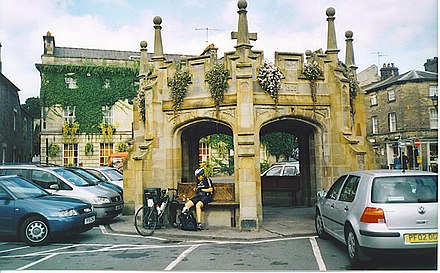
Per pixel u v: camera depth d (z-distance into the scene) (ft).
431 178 23.45
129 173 50.39
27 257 27.73
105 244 32.07
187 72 39.34
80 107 118.73
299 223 38.99
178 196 38.88
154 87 40.22
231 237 32.73
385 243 21.50
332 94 39.58
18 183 35.17
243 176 35.47
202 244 31.24
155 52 41.16
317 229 33.09
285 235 33.40
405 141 125.59
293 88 38.50
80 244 32.22
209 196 36.99
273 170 62.54
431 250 21.42
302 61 39.01
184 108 39.01
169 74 40.42
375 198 22.65
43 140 116.06
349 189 26.55
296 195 54.80
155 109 40.19
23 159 122.11
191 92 39.27
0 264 25.75
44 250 29.99
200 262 25.54
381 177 23.76
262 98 37.29
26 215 31.99
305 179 53.72
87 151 118.62
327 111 39.63
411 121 129.90
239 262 25.36
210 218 37.73
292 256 26.68
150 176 39.75
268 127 48.78
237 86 36.40
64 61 118.52
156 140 40.11
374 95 145.38
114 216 43.39
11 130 104.27
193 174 49.14
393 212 21.84
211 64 38.22
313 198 51.52
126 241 33.27
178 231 35.99
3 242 33.42
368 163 46.29
